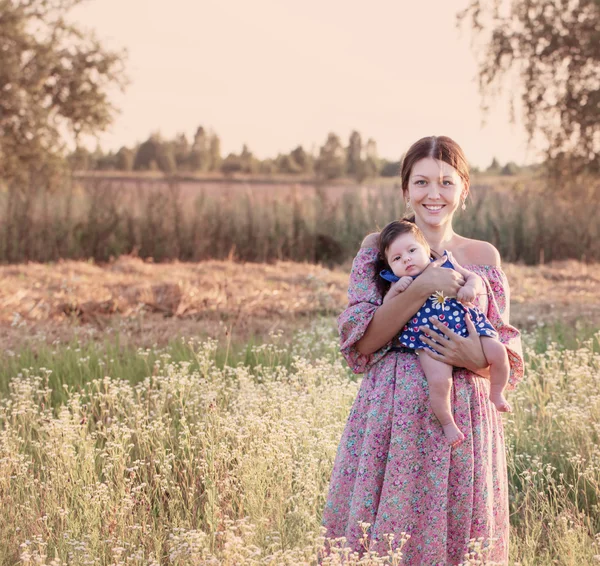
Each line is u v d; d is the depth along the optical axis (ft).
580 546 13.25
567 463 17.17
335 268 54.49
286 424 16.76
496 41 70.28
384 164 149.59
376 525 11.44
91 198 61.67
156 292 36.22
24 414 18.76
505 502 12.21
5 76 75.36
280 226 60.95
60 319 32.45
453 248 12.56
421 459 11.53
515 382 12.30
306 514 13.87
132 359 25.59
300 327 31.35
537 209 63.05
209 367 24.16
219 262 52.54
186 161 196.95
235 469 15.51
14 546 13.85
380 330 11.69
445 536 11.35
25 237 57.36
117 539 13.48
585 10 68.03
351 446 12.01
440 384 11.43
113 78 81.05
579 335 28.25
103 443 18.78
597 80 68.95
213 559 11.52
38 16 77.51
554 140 70.08
